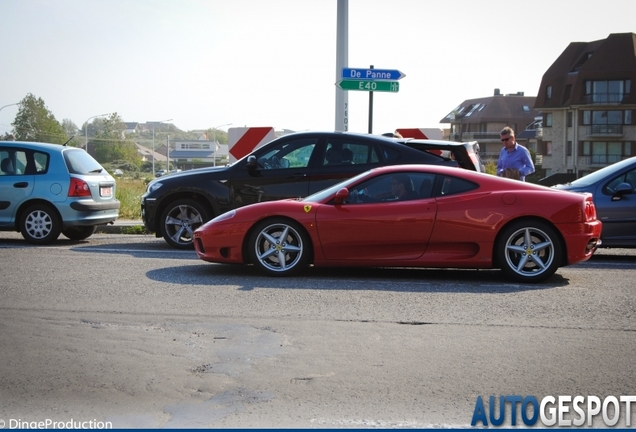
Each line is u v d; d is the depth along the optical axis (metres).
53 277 8.73
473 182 8.67
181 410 4.43
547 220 8.45
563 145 79.94
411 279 8.77
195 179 11.69
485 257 8.52
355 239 8.66
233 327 6.29
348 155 11.32
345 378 4.98
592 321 6.54
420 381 4.93
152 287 8.09
